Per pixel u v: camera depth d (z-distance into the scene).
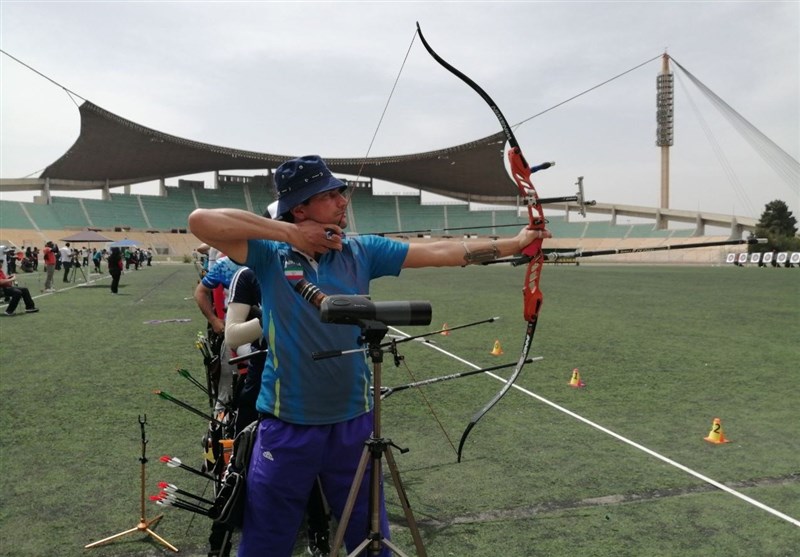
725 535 3.28
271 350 2.08
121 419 5.43
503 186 81.31
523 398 6.22
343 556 2.92
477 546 3.15
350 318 1.81
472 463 4.36
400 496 2.06
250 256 2.03
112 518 3.48
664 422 5.38
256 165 76.38
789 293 20.23
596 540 3.22
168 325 11.73
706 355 8.64
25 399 6.11
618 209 84.94
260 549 2.11
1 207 66.69
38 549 3.12
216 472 3.02
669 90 83.31
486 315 13.64
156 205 78.19
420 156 67.69
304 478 2.09
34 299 17.45
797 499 3.75
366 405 2.18
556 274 35.81
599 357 8.48
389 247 2.27
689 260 72.69
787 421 5.42
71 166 67.56
